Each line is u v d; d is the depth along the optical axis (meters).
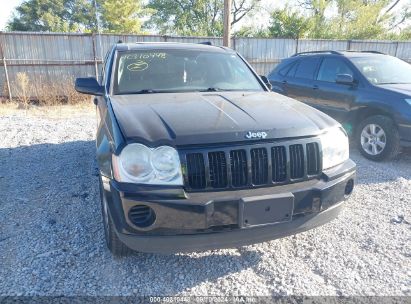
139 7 32.19
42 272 2.66
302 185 2.53
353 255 2.92
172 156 2.31
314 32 27.44
